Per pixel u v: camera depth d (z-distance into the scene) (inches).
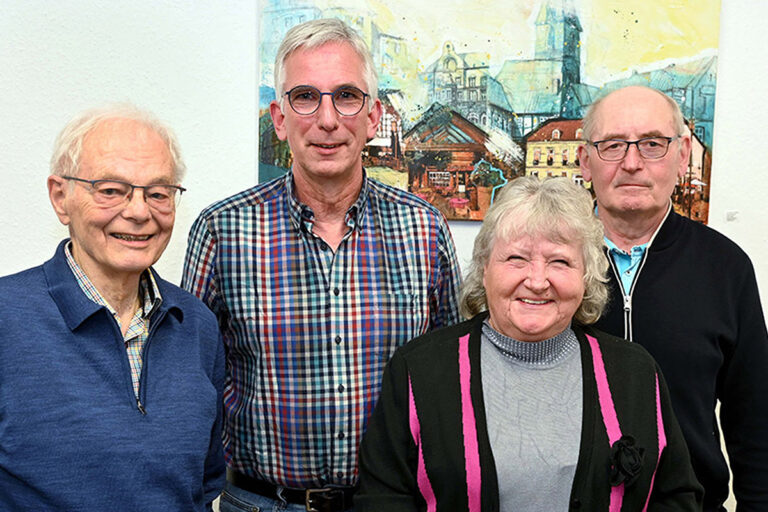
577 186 45.6
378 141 67.3
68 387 36.1
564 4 65.8
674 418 45.6
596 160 53.1
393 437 44.4
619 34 65.9
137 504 36.4
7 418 34.6
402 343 51.9
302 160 48.7
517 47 66.2
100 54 66.7
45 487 34.6
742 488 52.9
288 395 49.9
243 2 66.4
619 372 44.8
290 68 48.3
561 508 41.0
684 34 65.7
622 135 51.1
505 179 67.6
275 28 65.8
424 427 43.3
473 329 46.9
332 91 47.1
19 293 38.0
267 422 50.1
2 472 35.2
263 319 50.2
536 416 42.6
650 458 42.3
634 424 42.8
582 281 43.8
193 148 67.9
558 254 42.3
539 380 44.1
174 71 67.2
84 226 38.3
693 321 50.7
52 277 39.1
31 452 34.6
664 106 51.8
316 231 51.9
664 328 50.8
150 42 66.8
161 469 37.5
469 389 43.5
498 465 41.0
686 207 67.6
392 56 66.2
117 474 36.0
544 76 66.4
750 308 52.1
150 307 41.8
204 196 68.6
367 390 50.6
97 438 35.8
